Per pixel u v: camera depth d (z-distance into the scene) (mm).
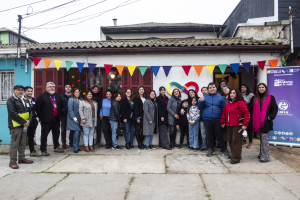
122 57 6117
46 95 5020
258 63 5633
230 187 3305
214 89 4816
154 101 5715
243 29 7539
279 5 7129
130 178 3719
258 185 3361
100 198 3006
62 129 5520
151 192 3176
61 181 3592
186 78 6062
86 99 5383
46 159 4789
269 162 4430
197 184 3436
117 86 6262
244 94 5520
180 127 5730
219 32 10703
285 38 5949
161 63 6074
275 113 4344
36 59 5758
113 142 5547
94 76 6309
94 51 5922
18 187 3355
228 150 5355
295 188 3244
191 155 5035
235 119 4340
